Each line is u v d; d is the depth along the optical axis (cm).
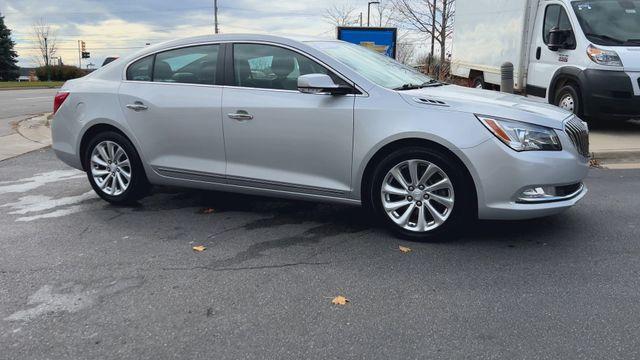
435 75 1496
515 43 1085
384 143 427
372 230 475
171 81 520
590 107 870
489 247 429
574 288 355
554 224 480
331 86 431
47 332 313
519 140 402
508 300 340
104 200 584
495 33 1188
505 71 962
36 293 363
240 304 342
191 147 508
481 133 404
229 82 491
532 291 352
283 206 556
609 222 483
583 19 900
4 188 654
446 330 306
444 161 415
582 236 450
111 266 407
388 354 284
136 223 510
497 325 311
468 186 418
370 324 315
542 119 412
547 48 980
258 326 315
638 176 661
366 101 436
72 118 564
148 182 554
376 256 415
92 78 566
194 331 311
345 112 439
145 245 450
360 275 382
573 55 907
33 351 294
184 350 292
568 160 410
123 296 356
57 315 333
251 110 473
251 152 482
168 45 527
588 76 864
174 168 519
